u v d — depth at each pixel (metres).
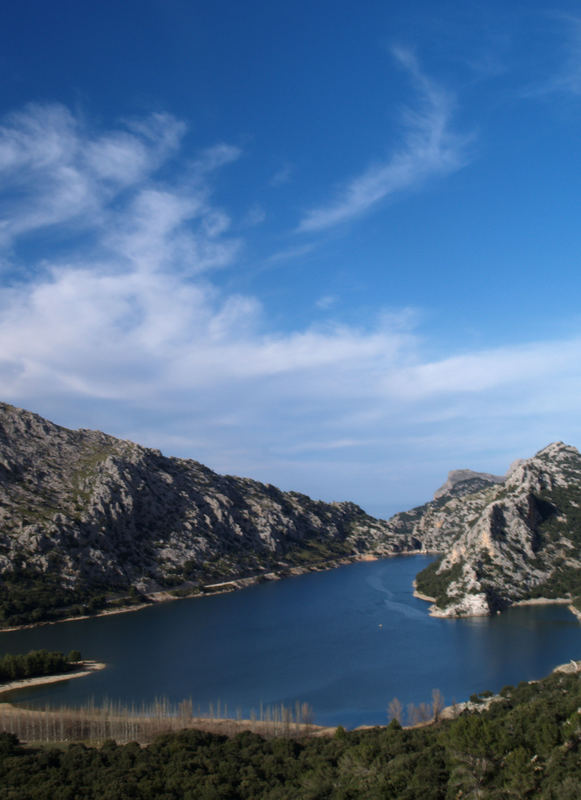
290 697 155.88
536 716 96.38
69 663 197.00
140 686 170.75
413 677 166.62
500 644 196.50
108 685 172.38
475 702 133.88
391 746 103.00
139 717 138.38
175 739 117.62
